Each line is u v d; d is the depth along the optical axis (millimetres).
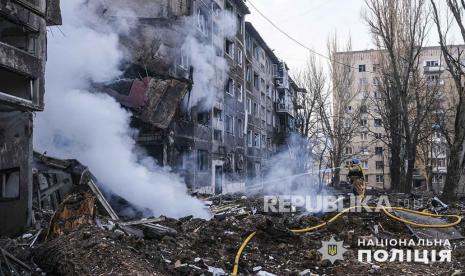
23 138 9906
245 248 8195
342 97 44312
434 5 21781
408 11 28500
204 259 7340
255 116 42125
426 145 48656
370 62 67188
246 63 39125
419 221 10602
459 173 19266
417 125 29047
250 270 7051
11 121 9586
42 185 11875
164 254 7180
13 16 9266
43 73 10312
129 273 5691
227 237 8773
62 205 7977
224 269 6930
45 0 10477
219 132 30469
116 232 7527
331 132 44125
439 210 13547
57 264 6250
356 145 66375
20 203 9656
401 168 31438
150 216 13258
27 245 7773
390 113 32906
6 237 8523
